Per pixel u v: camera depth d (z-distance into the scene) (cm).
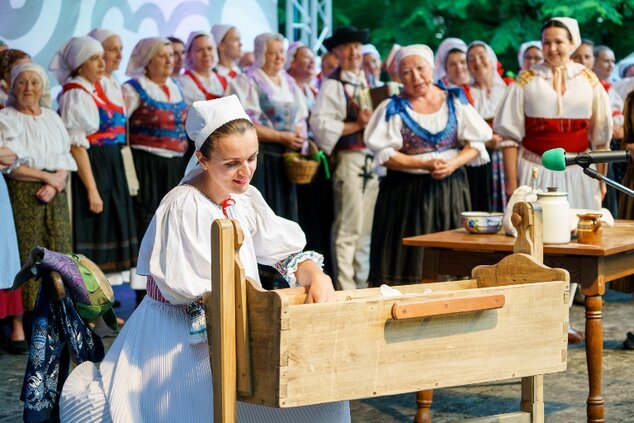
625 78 1125
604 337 633
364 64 898
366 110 762
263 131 744
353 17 1573
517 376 312
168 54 738
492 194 797
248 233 320
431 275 468
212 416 301
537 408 384
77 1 802
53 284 353
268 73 760
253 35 978
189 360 304
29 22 770
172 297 302
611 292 805
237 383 279
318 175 788
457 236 474
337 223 784
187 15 906
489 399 502
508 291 307
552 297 318
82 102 683
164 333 308
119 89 721
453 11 1484
